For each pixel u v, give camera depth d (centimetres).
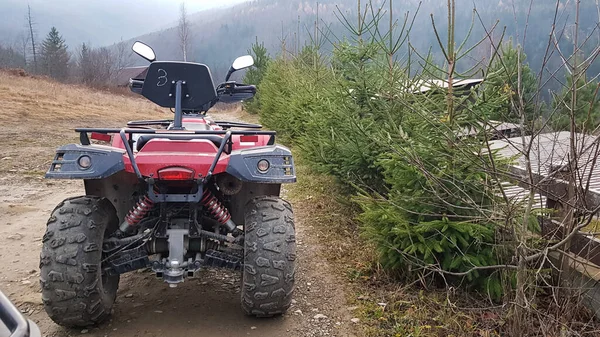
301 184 838
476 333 364
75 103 2464
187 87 432
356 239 568
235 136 465
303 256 524
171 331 369
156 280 463
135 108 2956
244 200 415
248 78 2333
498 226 381
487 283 401
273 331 372
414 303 409
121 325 376
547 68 343
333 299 425
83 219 349
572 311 367
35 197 750
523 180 343
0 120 1591
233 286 454
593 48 310
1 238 567
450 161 413
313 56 996
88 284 342
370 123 554
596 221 445
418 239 420
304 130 971
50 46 6494
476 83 523
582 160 580
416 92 523
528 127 335
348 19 685
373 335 368
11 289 438
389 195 464
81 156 340
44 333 361
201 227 387
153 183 341
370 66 604
